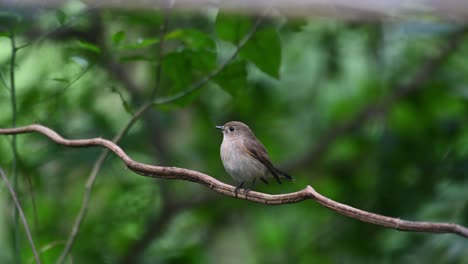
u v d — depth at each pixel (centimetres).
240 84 868
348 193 1349
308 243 1365
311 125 1389
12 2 695
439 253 1030
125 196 1221
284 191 1389
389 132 1270
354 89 1363
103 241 1194
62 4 727
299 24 904
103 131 1178
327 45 1269
